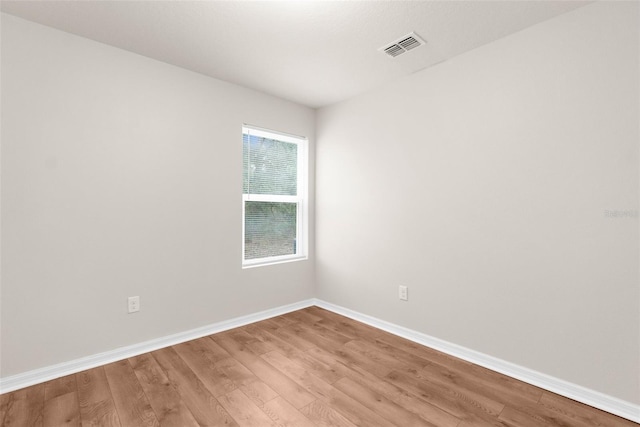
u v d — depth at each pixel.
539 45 2.01
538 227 2.04
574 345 1.91
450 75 2.47
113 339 2.33
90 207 2.23
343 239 3.37
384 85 2.97
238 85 3.01
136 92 2.42
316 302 3.72
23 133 1.98
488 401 1.85
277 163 3.47
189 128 2.70
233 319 3.01
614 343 1.77
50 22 2.02
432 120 2.59
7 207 1.94
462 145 2.40
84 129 2.20
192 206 2.72
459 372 2.19
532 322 2.07
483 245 2.30
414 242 2.73
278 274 3.37
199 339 2.71
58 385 1.99
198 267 2.77
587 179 1.85
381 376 2.12
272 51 2.38
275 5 1.84
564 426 1.64
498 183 2.21
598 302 1.82
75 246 2.17
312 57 2.47
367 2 1.81
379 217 3.02
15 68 1.96
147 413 1.72
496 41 2.21
